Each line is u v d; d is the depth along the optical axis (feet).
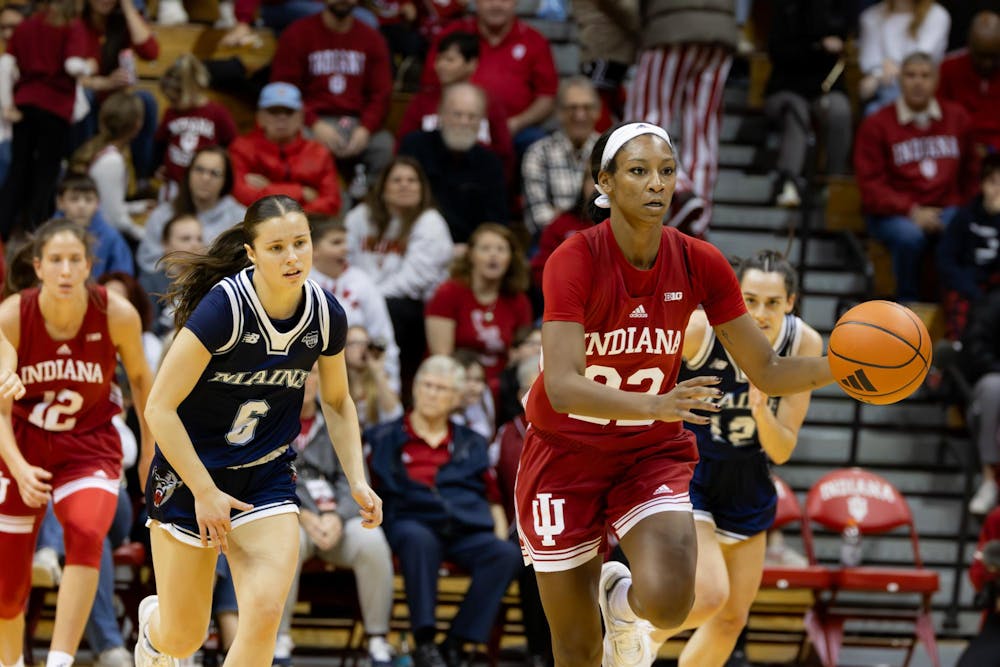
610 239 41.22
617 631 45.62
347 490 72.33
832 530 86.99
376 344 81.20
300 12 109.19
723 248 102.32
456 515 73.10
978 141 110.11
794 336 53.93
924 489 93.15
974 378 92.22
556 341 39.75
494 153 95.45
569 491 43.39
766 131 110.83
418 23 116.88
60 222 56.29
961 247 95.91
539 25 117.80
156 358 75.15
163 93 100.83
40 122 94.02
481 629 70.90
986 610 71.15
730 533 54.49
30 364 56.49
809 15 104.94
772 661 80.79
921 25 111.65
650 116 95.04
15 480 55.72
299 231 41.78
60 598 55.01
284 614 68.69
